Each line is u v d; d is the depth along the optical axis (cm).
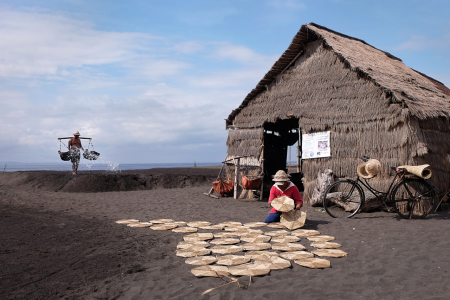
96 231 641
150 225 699
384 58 1288
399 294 344
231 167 1277
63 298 344
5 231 612
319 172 985
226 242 546
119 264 447
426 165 727
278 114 1140
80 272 417
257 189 1111
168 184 1650
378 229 641
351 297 340
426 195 785
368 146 909
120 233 627
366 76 945
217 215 830
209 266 429
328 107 1018
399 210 820
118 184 1515
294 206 692
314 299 337
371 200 828
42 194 1194
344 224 696
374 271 411
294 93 1118
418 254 475
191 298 343
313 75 1086
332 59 1047
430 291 349
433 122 911
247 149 1220
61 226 677
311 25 1170
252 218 788
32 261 452
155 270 426
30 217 761
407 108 833
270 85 1198
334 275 400
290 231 628
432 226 662
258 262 440
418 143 825
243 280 386
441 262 440
